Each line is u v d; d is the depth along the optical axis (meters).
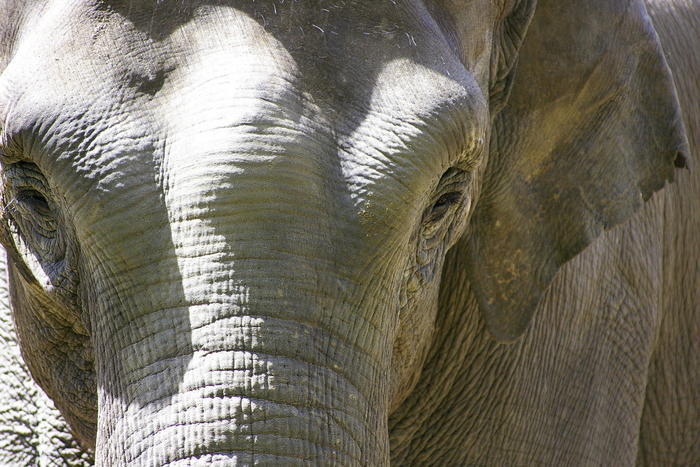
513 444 8.75
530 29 7.73
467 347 8.51
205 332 5.11
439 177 5.84
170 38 5.42
